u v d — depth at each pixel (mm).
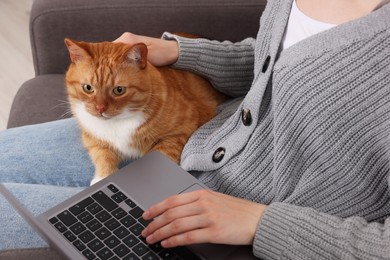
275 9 905
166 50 1062
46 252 729
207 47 1067
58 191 954
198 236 719
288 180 823
